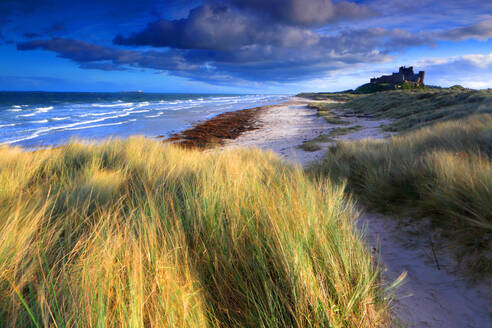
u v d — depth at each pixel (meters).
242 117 38.09
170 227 1.94
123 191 3.15
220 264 1.64
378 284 1.77
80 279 1.31
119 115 42.12
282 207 2.11
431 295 1.92
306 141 17.14
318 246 1.80
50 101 89.94
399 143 6.94
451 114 16.06
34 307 1.17
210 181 2.87
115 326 1.12
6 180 3.15
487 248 2.24
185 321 1.16
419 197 3.62
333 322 1.33
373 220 3.46
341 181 4.86
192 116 40.59
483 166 3.47
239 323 1.35
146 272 1.41
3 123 30.95
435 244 2.57
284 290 1.48
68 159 4.86
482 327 1.60
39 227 1.89
